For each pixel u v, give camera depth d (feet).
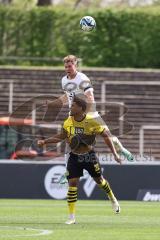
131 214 156.04
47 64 323.16
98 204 187.73
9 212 156.97
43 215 150.41
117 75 301.43
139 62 326.44
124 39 326.03
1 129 240.12
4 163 207.21
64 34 326.65
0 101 293.64
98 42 326.03
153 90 296.51
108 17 326.65
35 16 327.06
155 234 116.16
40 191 207.00
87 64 325.42
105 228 124.47
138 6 357.20
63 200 204.54
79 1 370.73
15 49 327.26
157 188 206.90
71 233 115.24
